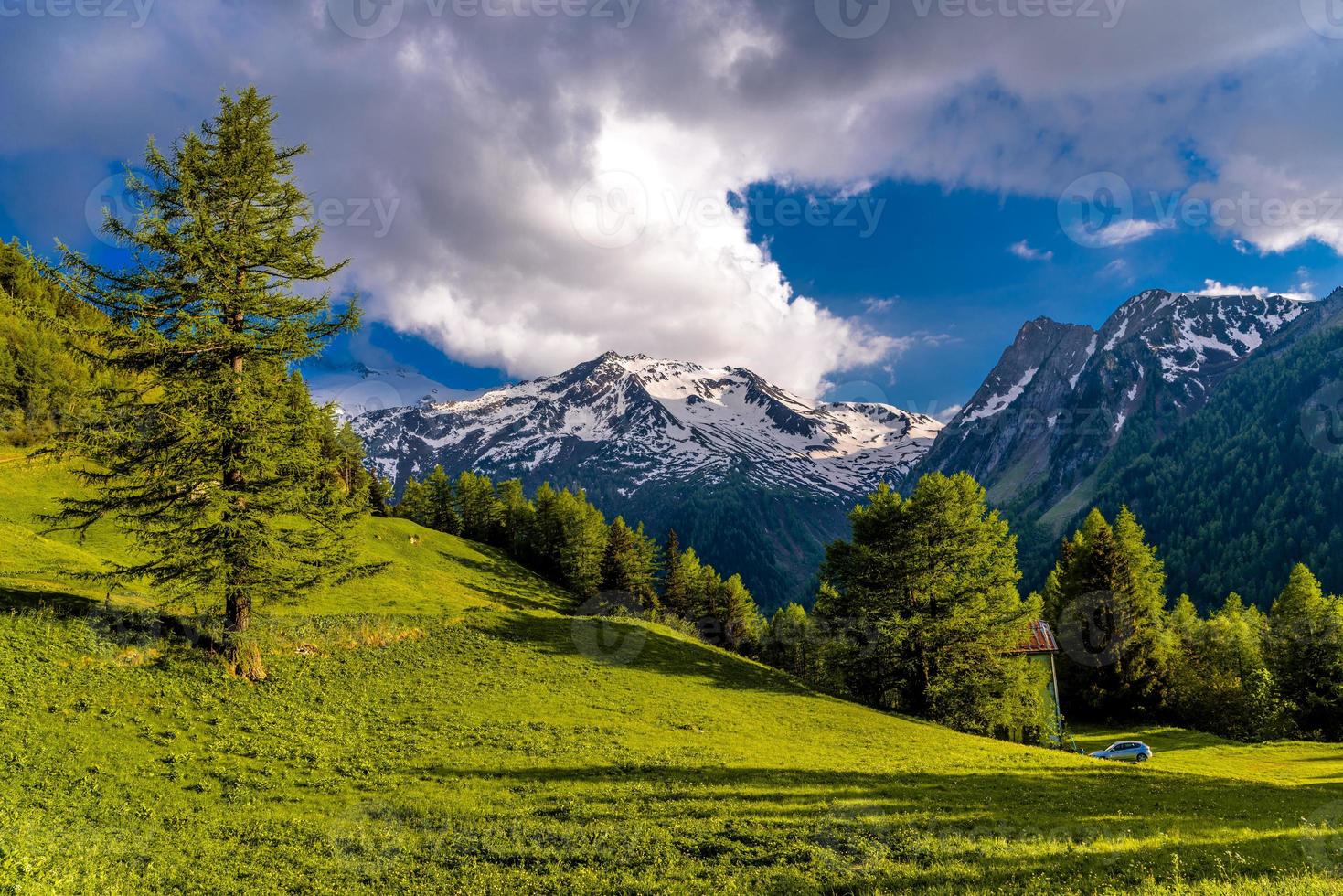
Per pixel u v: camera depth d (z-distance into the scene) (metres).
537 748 26.11
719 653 52.88
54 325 25.12
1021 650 57.47
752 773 24.22
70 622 27.20
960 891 13.34
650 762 25.19
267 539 27.45
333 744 24.47
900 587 48.69
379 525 94.94
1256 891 12.38
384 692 31.34
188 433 25.80
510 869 15.37
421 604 58.97
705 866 15.41
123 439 26.00
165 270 26.86
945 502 48.06
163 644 28.02
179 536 26.92
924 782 24.23
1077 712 71.50
